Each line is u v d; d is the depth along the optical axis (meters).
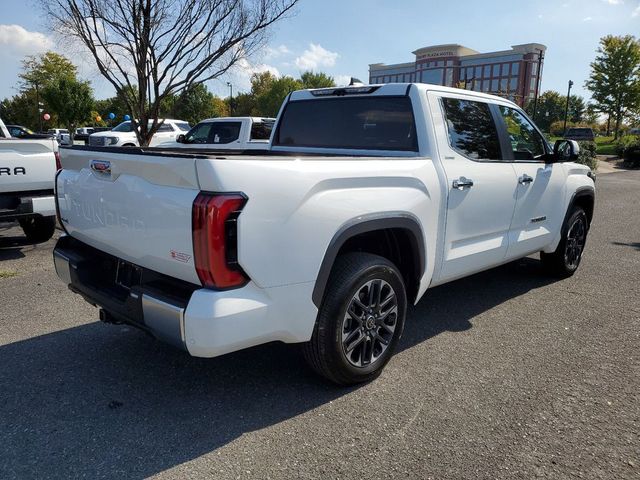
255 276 2.69
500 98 4.82
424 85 4.03
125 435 2.87
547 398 3.30
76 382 3.45
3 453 2.71
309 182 2.86
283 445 2.80
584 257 7.11
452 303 5.10
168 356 3.83
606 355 3.94
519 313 4.83
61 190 3.70
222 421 3.01
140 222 2.87
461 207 4.01
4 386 3.39
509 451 2.76
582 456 2.73
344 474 2.57
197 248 2.56
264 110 75.88
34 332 4.26
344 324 3.20
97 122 56.84
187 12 8.59
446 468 2.62
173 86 9.20
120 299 3.16
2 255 6.80
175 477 2.54
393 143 4.06
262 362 3.75
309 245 2.88
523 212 4.85
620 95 47.28
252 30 8.81
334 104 4.53
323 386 3.42
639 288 5.66
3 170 6.30
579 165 5.89
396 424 3.00
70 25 8.46
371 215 3.21
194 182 2.58
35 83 55.66
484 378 3.56
